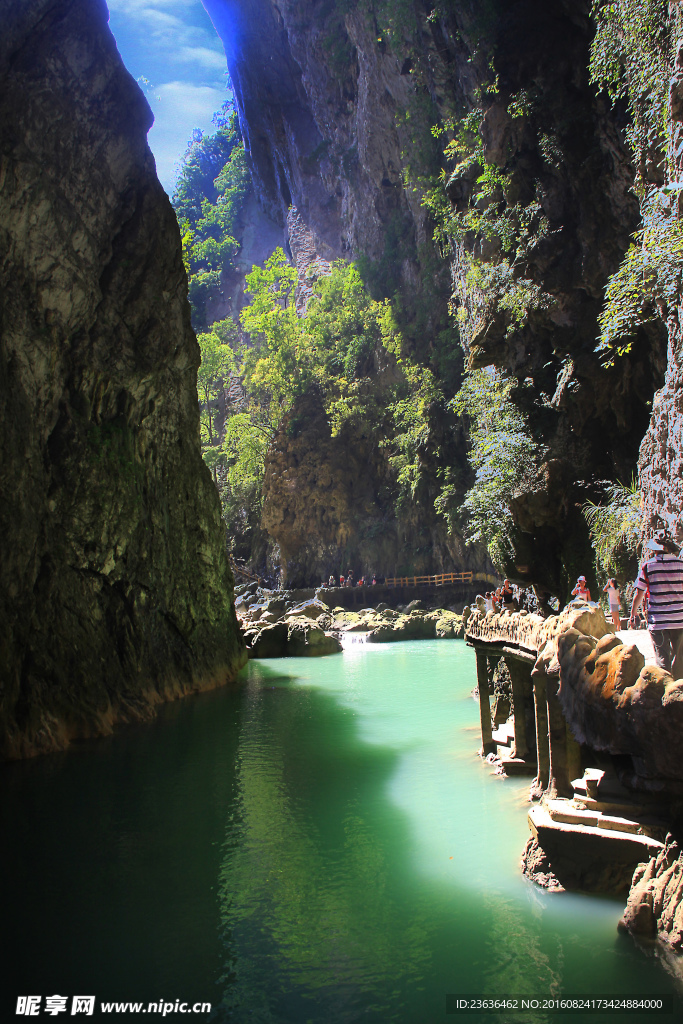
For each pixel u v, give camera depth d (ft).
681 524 42.04
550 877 25.21
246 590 167.84
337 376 179.32
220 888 27.58
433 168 126.82
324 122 198.08
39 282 53.26
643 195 55.57
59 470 54.54
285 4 187.42
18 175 49.96
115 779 41.88
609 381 70.28
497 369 85.92
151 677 64.03
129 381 62.85
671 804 22.43
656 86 48.93
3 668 44.98
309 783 41.32
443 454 141.28
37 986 21.04
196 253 263.90
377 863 29.63
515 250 84.53
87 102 58.70
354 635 125.29
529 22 84.89
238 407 226.58
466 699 67.00
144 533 63.52
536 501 70.74
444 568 146.20
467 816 34.58
